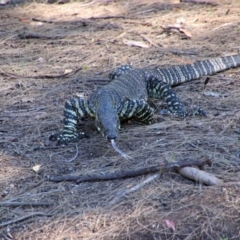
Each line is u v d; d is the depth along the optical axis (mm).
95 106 11766
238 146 11273
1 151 11617
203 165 10375
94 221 9297
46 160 11211
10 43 18578
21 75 15633
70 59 16875
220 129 12086
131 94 12867
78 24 20328
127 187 10070
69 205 9734
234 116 12648
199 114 12891
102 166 10836
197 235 8938
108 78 15219
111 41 18219
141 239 8898
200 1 22234
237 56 15852
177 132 12000
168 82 14672
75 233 9094
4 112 13469
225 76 15219
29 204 9797
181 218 9227
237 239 8898
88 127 12586
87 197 9914
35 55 17328
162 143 11516
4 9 22828
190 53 16984
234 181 10039
